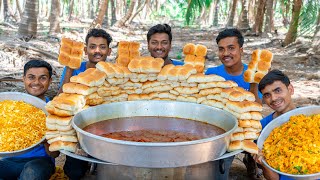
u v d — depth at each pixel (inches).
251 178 142.7
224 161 108.3
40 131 113.6
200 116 112.1
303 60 453.7
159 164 85.4
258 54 127.6
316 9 549.6
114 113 111.5
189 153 85.6
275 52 542.0
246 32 783.1
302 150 102.3
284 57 485.7
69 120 99.0
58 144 99.2
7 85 262.5
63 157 163.2
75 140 100.9
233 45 141.9
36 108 121.1
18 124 113.3
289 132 108.8
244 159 143.6
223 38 142.3
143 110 114.5
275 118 115.2
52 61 361.7
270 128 114.3
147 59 119.7
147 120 112.0
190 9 469.4
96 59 148.6
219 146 90.8
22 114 116.3
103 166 100.5
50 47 456.8
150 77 118.8
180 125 109.0
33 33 510.0
